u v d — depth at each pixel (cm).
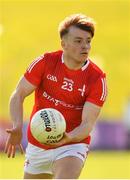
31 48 3828
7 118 3506
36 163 1299
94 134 3738
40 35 3875
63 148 1248
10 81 3700
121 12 4022
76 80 1234
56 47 3866
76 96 1238
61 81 1241
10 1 3884
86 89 1231
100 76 1235
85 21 1203
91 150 3734
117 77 3916
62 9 3975
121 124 3778
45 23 3903
